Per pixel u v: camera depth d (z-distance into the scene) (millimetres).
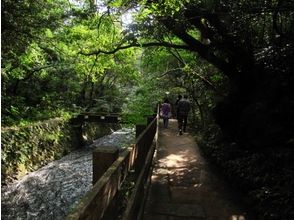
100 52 9117
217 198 5645
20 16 9305
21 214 9023
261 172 5883
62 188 11070
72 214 1574
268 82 7113
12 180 11422
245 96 7785
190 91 14883
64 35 11430
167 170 7488
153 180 6613
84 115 18250
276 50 7160
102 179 2277
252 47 7324
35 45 11797
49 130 15414
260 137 6801
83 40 11227
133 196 3398
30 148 13328
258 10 5801
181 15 6941
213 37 7410
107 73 23312
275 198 4832
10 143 12078
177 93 18531
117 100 23594
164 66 17359
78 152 17125
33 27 9836
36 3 9500
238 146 7715
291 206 4441
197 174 7230
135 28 7555
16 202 9789
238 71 7859
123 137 22016
